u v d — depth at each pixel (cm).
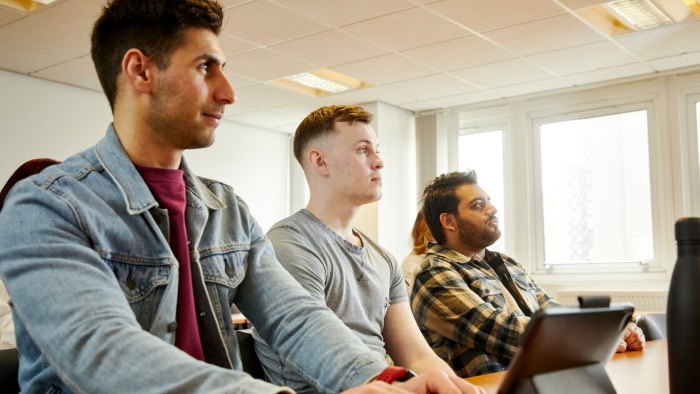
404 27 458
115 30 104
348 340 103
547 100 625
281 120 725
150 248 100
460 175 236
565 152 620
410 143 684
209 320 108
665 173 562
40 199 89
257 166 753
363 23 450
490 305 197
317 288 152
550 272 618
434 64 538
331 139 170
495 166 662
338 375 98
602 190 600
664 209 562
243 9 424
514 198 642
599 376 76
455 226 229
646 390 114
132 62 102
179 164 114
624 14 454
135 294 97
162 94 102
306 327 107
